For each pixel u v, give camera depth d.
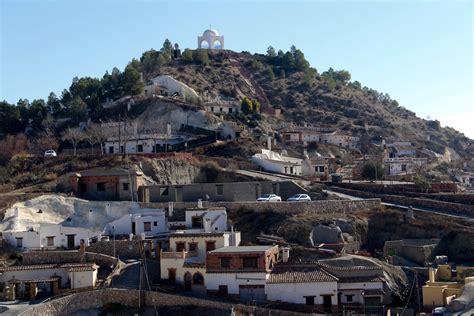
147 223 116.50
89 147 188.88
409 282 97.75
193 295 94.81
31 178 146.50
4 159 174.62
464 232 108.88
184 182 146.38
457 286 89.69
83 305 92.69
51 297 95.12
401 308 89.38
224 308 89.44
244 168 159.88
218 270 95.12
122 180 132.00
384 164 196.38
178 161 149.88
